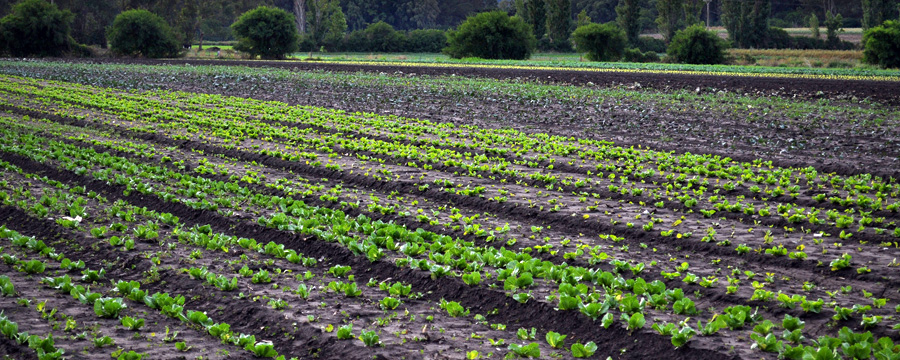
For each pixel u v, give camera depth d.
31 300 8.21
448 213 13.24
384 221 12.62
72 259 10.11
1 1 97.19
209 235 11.35
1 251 9.98
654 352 7.40
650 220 12.39
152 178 15.21
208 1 95.31
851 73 46.44
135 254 10.09
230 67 51.06
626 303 8.09
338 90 35.78
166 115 25.39
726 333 7.59
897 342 7.34
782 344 7.27
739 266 10.19
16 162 17.22
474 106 29.77
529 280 8.95
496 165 17.00
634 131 23.41
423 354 7.21
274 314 8.17
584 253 10.64
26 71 45.84
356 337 7.54
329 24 92.00
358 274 9.97
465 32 72.12
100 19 95.38
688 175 16.19
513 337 7.94
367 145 19.64
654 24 120.19
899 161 17.75
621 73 45.62
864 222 11.89
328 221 12.00
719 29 109.69
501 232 11.70
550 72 46.31
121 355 6.80
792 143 20.66
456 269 9.66
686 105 28.86
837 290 9.09
